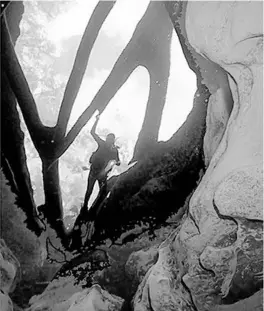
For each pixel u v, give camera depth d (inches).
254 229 140.3
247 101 153.6
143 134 261.1
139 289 193.3
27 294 235.9
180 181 251.0
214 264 147.9
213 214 151.7
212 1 165.8
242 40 152.3
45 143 261.1
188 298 161.8
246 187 139.8
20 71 254.8
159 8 241.1
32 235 253.9
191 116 243.8
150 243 247.1
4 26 246.4
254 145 146.0
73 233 257.0
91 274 240.2
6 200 255.0
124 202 258.2
